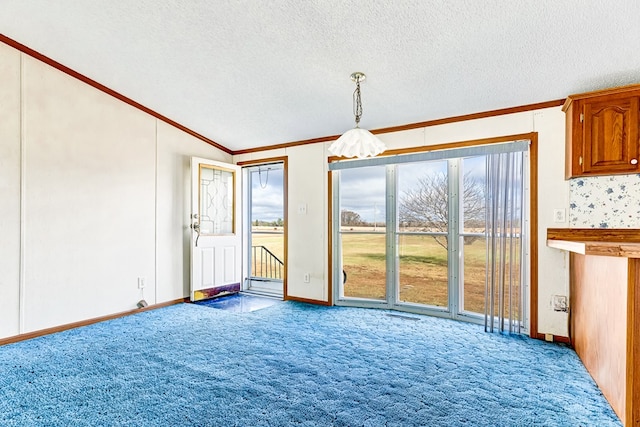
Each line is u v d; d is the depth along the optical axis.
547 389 2.20
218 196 4.99
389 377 2.37
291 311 4.14
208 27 2.69
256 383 2.29
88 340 3.12
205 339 3.14
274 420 1.88
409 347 2.92
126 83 3.67
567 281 3.03
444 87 3.13
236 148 5.27
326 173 4.48
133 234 4.05
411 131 3.91
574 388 2.21
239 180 5.25
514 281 3.26
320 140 4.55
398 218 4.15
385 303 4.19
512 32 2.35
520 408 1.98
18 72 3.14
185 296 4.66
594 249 1.81
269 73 3.24
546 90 2.98
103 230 3.77
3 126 3.05
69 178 3.49
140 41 2.95
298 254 4.70
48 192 3.34
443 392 2.17
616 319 1.92
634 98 2.61
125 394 2.15
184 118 4.39
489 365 2.56
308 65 3.04
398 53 2.72
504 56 2.61
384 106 3.56
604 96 2.71
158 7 2.53
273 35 2.69
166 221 4.42
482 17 2.24
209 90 3.68
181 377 2.37
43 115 3.30
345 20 2.43
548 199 3.12
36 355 2.77
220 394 2.15
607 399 2.05
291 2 2.33
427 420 1.87
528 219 3.24
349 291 4.47
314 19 2.46
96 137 3.71
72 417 1.91
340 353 2.80
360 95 3.37
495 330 3.36
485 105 3.36
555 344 3.00
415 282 4.05
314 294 4.54
